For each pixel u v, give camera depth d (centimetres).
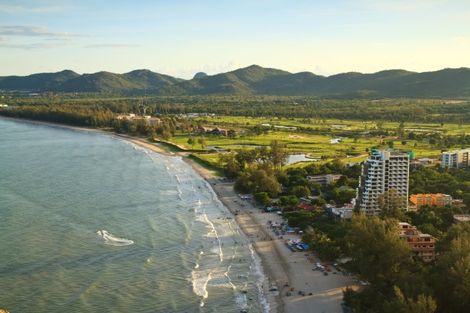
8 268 14650
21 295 13062
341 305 12925
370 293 12481
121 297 13175
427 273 12750
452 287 11538
